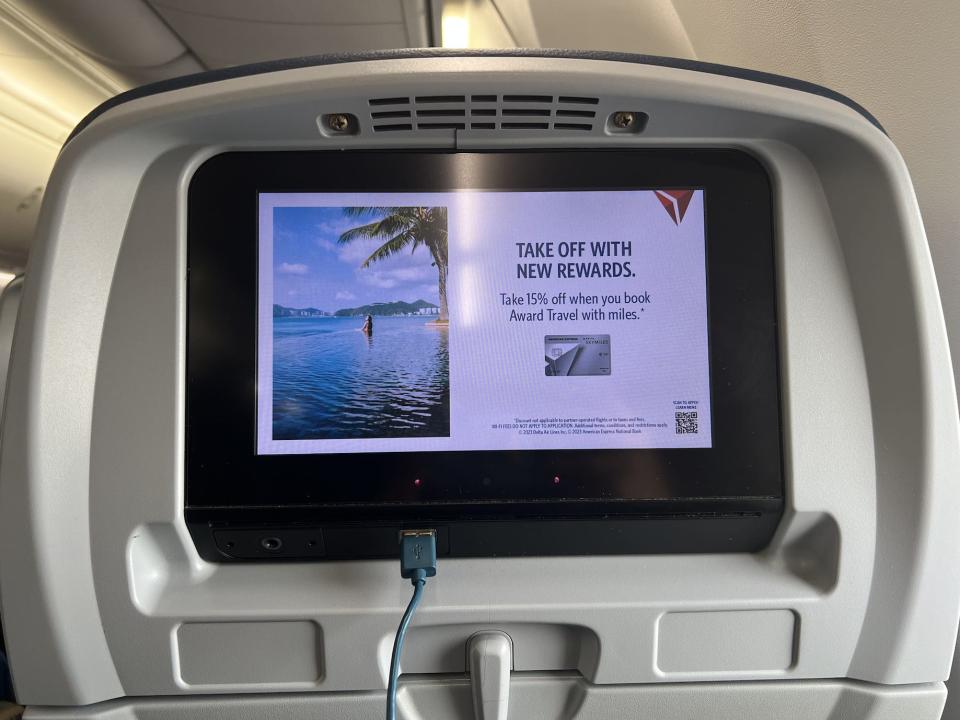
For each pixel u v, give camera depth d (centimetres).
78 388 62
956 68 81
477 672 65
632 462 67
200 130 63
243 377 65
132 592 62
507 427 67
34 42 224
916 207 64
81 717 62
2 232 362
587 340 67
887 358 65
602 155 68
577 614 64
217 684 64
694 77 61
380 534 67
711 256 68
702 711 67
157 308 64
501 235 67
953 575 64
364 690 65
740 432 68
